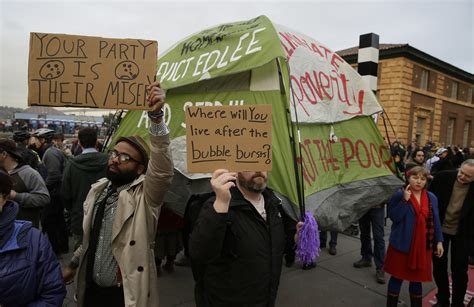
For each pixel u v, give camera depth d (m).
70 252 4.93
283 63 2.87
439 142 25.94
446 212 3.37
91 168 3.45
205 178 3.05
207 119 1.73
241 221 1.76
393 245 3.10
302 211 2.39
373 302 3.68
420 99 23.17
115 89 1.98
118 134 4.00
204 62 3.35
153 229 2.03
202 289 1.87
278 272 1.85
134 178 2.09
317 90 3.27
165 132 1.91
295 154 2.57
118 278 1.93
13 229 1.59
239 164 1.75
